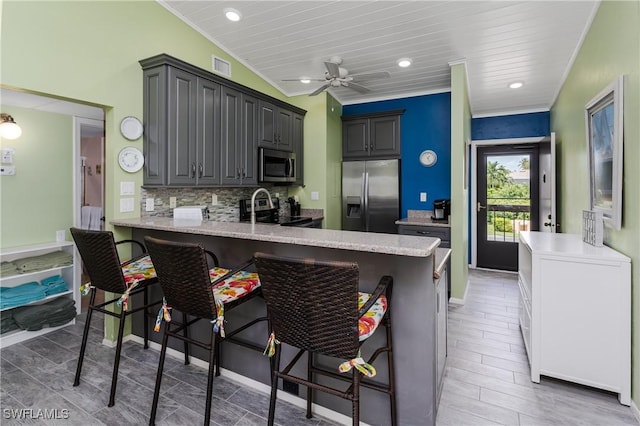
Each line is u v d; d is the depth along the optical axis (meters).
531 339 2.11
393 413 1.61
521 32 2.81
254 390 2.03
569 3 2.40
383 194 4.57
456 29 2.84
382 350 1.54
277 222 3.99
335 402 1.79
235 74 3.62
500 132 5.02
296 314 1.29
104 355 2.46
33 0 2.12
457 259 3.54
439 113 4.38
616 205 1.95
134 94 2.71
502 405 1.88
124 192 2.65
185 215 2.69
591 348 1.93
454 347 2.58
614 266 1.85
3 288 2.77
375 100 4.76
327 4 2.65
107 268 1.91
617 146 1.93
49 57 2.20
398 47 3.22
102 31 2.48
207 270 1.52
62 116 3.36
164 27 2.90
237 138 3.40
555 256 2.00
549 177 4.09
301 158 4.48
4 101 2.95
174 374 2.20
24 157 3.07
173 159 2.73
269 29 3.08
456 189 3.50
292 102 4.61
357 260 1.73
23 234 3.05
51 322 2.84
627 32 1.84
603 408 1.85
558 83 3.85
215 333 1.59
